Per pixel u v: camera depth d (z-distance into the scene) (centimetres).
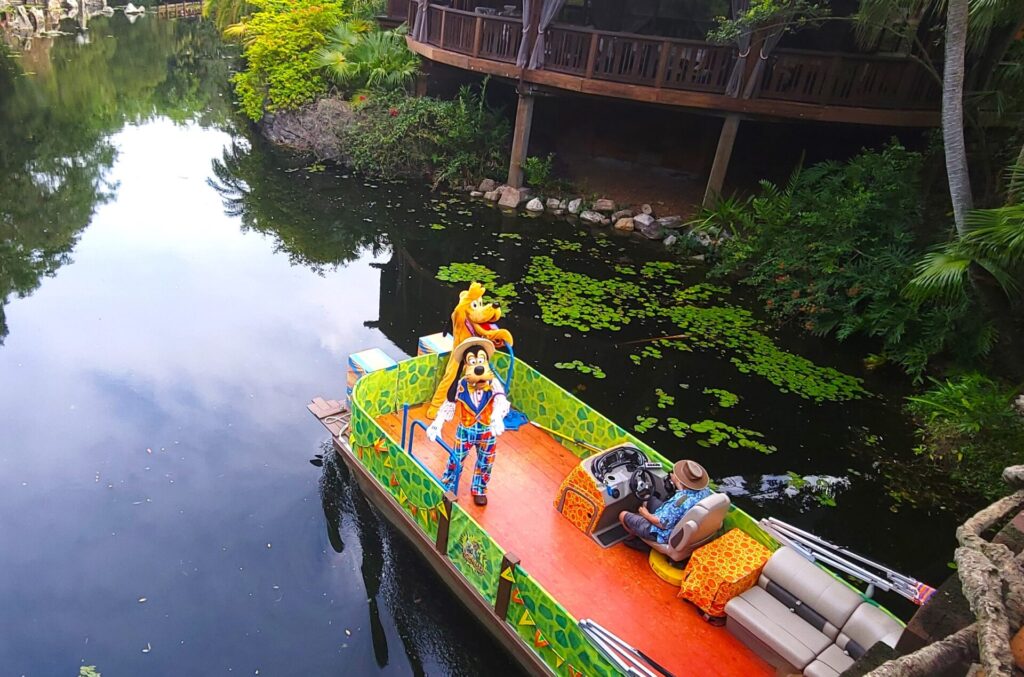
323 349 884
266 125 1886
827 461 733
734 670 434
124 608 511
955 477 714
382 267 1159
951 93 781
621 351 916
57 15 3397
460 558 498
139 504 608
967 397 741
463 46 1420
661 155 1541
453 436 637
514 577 441
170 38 3256
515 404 674
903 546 629
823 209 1083
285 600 529
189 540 575
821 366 919
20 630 487
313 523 601
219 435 705
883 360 923
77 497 609
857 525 648
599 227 1370
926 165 1168
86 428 698
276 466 668
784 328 1017
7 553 547
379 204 1441
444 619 510
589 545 525
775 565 458
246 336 900
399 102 1638
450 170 1497
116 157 1659
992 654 220
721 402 816
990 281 824
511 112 1648
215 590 532
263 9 1953
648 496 517
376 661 484
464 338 541
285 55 1819
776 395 844
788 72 1177
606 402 798
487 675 473
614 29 1543
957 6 757
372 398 624
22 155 1617
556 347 912
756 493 675
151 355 836
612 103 1542
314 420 739
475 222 1365
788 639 424
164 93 2333
